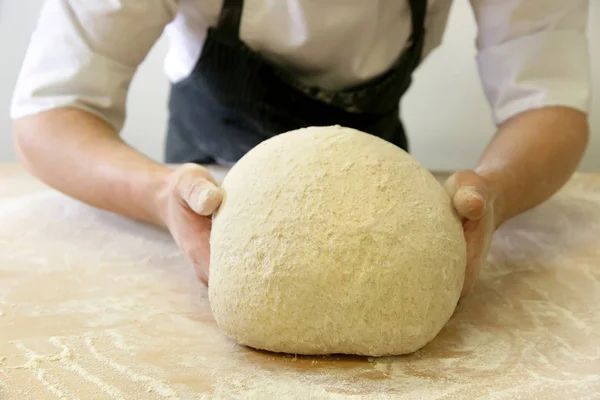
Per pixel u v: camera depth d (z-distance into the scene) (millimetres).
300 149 654
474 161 1944
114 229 986
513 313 702
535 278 803
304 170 628
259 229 601
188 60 1133
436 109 1943
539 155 844
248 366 573
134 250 905
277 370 566
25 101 944
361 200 605
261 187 628
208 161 1447
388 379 549
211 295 636
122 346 606
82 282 784
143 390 517
